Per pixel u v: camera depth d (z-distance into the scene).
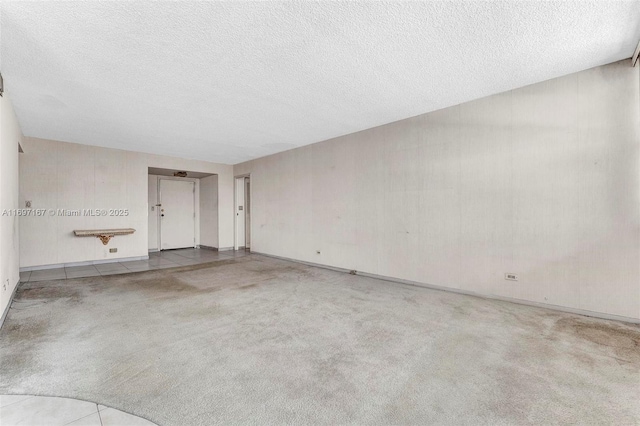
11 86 2.93
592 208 2.74
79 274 4.70
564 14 1.92
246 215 8.19
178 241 7.96
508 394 1.63
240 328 2.56
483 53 2.42
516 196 3.17
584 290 2.79
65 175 5.22
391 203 4.28
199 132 4.69
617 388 1.67
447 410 1.51
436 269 3.81
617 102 2.61
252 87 3.03
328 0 1.76
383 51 2.37
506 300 3.25
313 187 5.51
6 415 1.46
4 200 2.82
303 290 3.80
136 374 1.84
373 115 3.95
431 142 3.82
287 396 1.62
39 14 1.85
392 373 1.85
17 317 2.81
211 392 1.66
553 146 2.93
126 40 2.17
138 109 3.64
